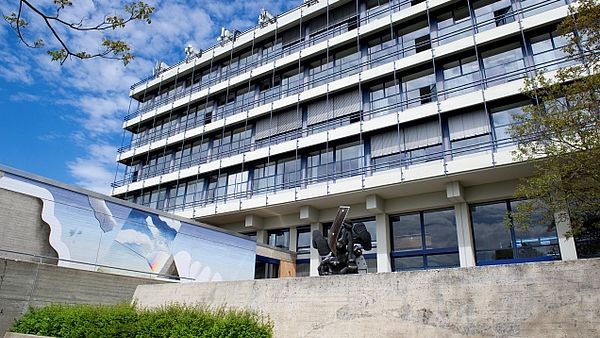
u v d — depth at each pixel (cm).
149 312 912
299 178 2469
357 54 2541
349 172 2281
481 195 1908
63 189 1494
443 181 1922
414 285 810
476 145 1919
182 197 3039
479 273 759
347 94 2448
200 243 1906
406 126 2172
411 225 2102
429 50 2136
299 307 928
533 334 682
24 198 1384
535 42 1933
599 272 666
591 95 1062
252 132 2833
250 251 2119
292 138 2597
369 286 858
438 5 2195
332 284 905
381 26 2369
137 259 1653
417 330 775
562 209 1230
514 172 1794
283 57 2780
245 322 802
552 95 1214
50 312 990
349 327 846
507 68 1972
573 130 1099
